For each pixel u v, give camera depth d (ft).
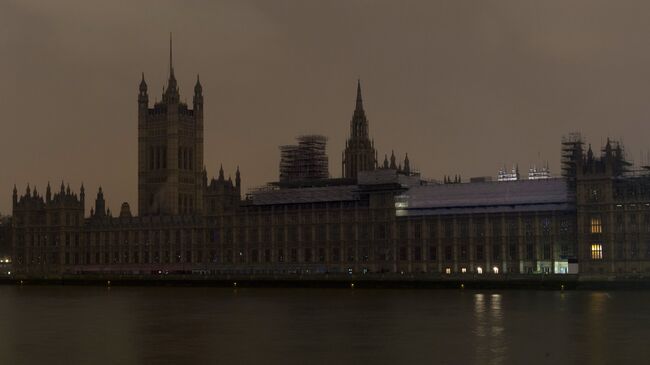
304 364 362.53
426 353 385.09
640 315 532.73
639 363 356.18
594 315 534.37
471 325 485.56
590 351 386.11
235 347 410.11
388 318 531.50
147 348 409.69
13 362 375.04
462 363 359.05
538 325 481.87
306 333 459.32
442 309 589.73
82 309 636.07
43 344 427.33
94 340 440.45
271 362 368.07
